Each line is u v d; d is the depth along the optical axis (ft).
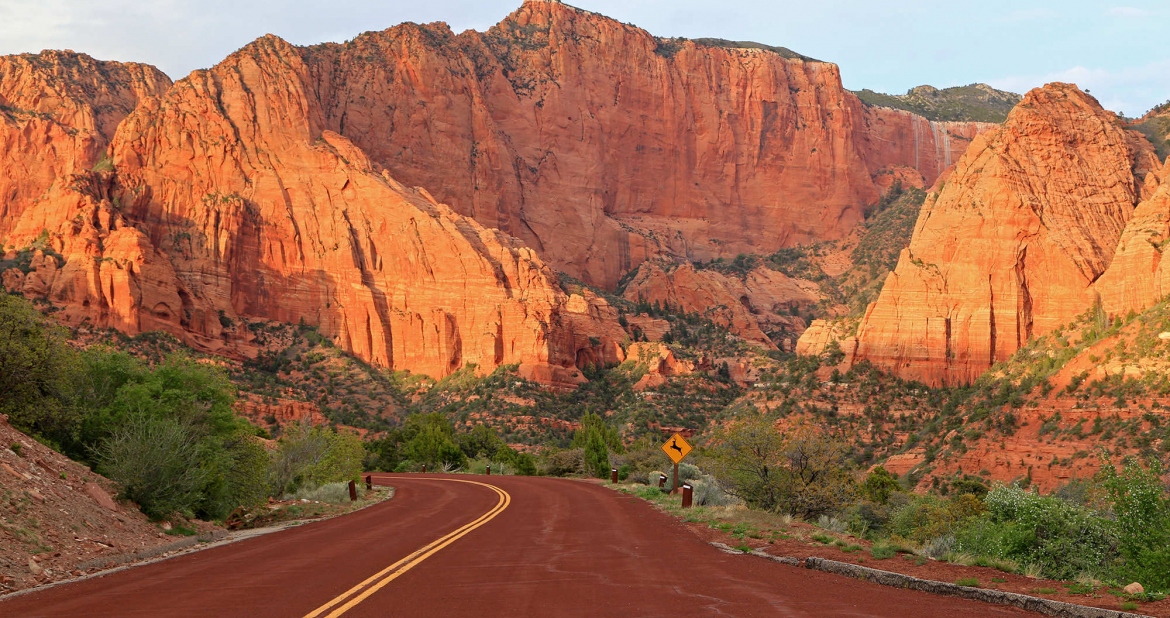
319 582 52.47
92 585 54.13
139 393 98.68
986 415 253.44
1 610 46.03
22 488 69.67
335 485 155.94
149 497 85.56
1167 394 205.77
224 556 68.69
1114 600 44.55
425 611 42.52
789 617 40.45
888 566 56.29
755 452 115.03
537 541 75.87
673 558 63.36
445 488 177.27
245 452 111.55
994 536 72.28
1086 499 102.99
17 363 91.76
